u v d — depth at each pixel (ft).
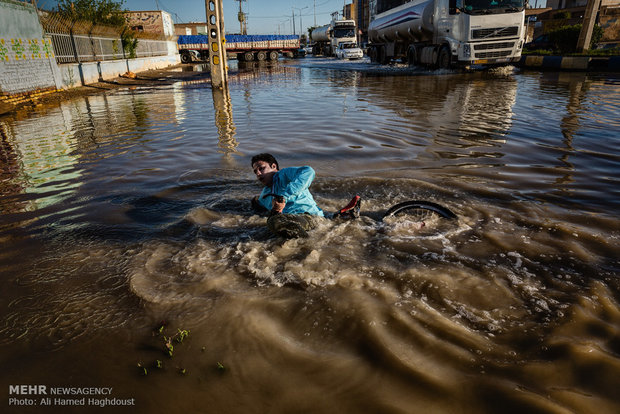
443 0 56.85
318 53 181.68
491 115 27.43
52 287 8.45
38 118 33.32
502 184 14.02
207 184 14.88
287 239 10.14
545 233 10.28
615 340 6.48
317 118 28.81
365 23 206.80
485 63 54.08
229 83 61.36
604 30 103.60
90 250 10.01
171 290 8.14
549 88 41.47
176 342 6.72
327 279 8.31
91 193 14.32
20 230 11.35
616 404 5.29
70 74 57.16
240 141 22.18
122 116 32.94
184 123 28.60
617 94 35.96
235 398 5.59
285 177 10.68
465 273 8.46
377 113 30.01
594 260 8.94
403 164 16.79
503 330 6.80
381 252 9.46
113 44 81.97
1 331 7.15
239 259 9.27
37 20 49.21
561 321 6.96
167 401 5.58
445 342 6.52
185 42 143.95
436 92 41.06
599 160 16.61
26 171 17.44
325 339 6.70
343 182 14.60
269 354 6.39
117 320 7.34
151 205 13.00
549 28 129.08
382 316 7.15
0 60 40.96
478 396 5.49
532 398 5.40
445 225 10.83
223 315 7.32
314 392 5.64
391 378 5.84
